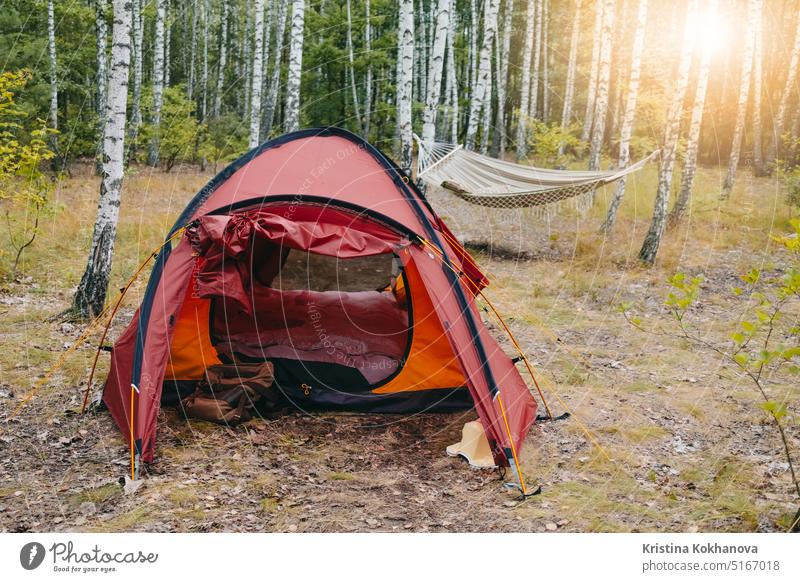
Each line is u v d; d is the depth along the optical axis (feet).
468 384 14.17
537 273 32.12
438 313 14.55
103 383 17.47
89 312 21.62
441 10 36.35
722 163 75.05
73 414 15.65
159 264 15.07
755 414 17.04
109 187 21.47
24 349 18.97
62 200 37.65
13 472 12.96
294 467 13.87
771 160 61.82
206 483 12.96
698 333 23.88
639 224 43.09
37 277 25.95
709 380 19.56
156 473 13.23
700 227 41.52
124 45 20.79
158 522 11.49
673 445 15.35
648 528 11.76
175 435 14.94
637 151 56.59
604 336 23.76
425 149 35.01
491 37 43.42
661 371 20.29
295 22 38.70
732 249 36.78
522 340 23.25
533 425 16.17
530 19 61.00
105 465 13.48
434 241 15.39
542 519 12.01
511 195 32.63
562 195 33.06
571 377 19.62
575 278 30.76
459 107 76.48
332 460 14.29
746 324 12.03
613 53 74.38
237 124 67.92
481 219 45.01
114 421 15.33
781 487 13.23
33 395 16.42
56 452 13.89
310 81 72.84
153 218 36.11
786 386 18.98
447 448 14.84
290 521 11.73
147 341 14.08
